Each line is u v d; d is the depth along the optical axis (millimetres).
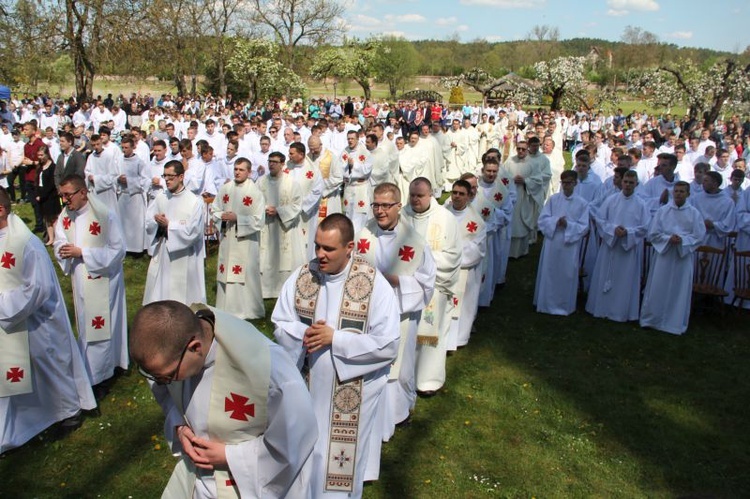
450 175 21125
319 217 11719
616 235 8609
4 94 30234
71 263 5938
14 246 4766
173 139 11812
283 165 9102
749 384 6996
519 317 9023
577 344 8039
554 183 16688
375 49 52281
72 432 5500
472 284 7703
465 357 7531
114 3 24906
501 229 10016
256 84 38688
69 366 5414
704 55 61969
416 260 5129
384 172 13930
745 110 31297
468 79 47875
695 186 10445
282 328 4039
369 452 4656
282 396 2764
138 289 9562
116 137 21312
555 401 6461
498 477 5133
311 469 3096
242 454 2844
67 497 4672
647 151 13820
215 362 2779
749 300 9102
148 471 5023
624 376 7129
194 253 7508
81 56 25641
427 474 5117
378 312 3959
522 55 76812
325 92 72438
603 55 68812
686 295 8422
